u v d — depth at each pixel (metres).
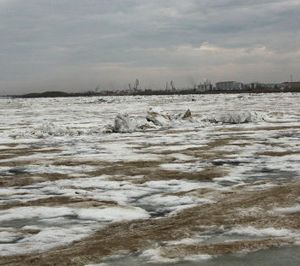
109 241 9.82
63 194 15.33
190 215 11.88
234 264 8.42
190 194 14.49
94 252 9.16
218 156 23.19
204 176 17.89
